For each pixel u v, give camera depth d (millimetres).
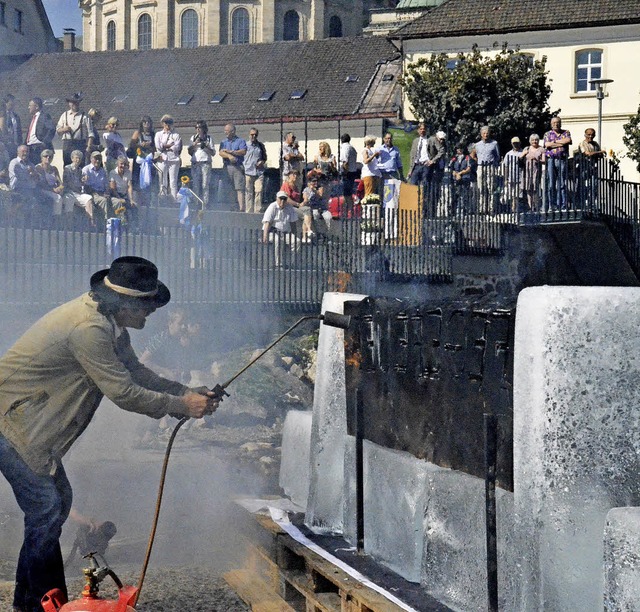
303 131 39438
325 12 77438
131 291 4453
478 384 4031
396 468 4629
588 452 3348
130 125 43375
